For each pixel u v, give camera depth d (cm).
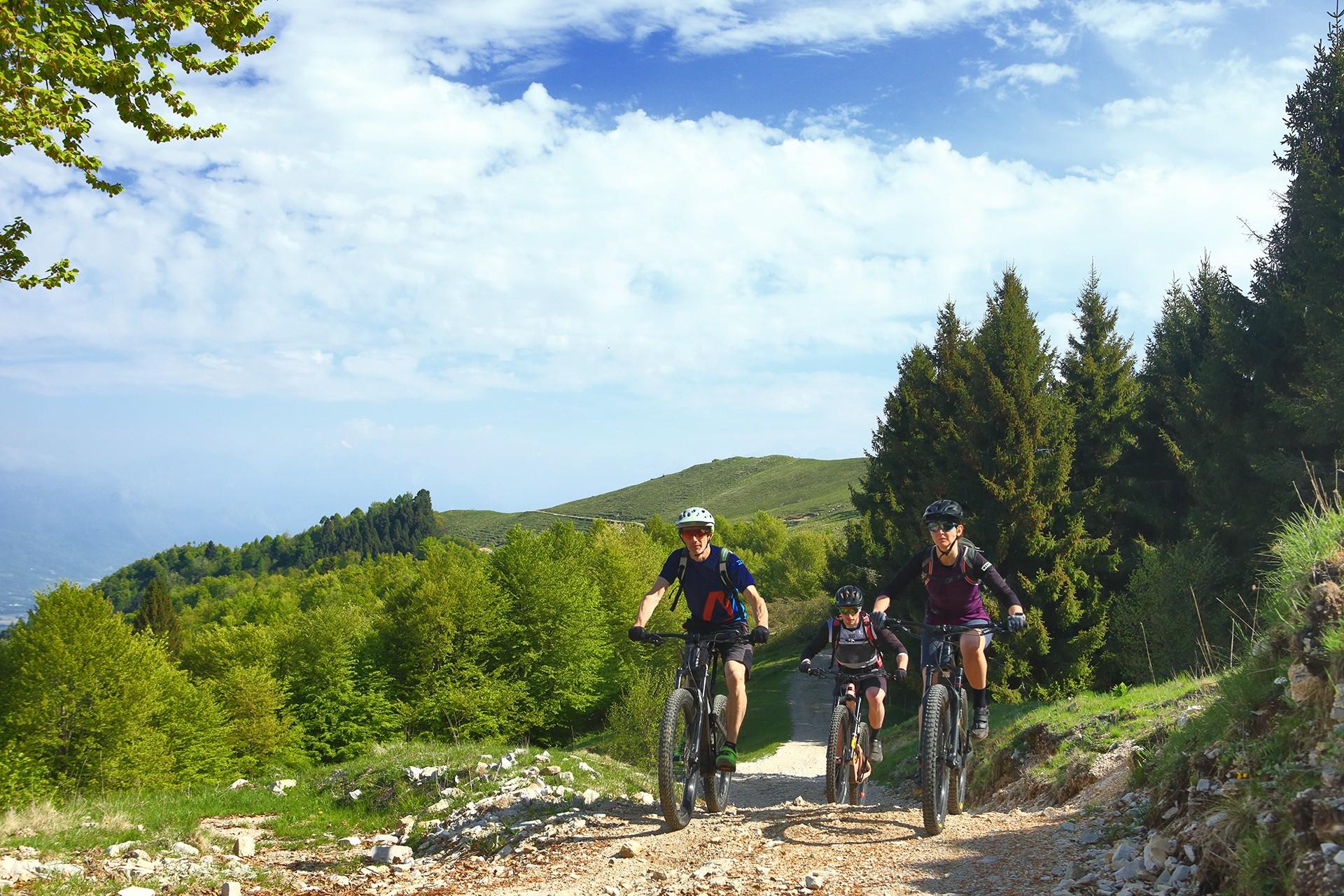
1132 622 2392
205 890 712
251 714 4956
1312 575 524
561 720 5450
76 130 842
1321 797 382
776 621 8506
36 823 930
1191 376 3562
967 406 3288
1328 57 2619
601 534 9056
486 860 741
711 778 712
